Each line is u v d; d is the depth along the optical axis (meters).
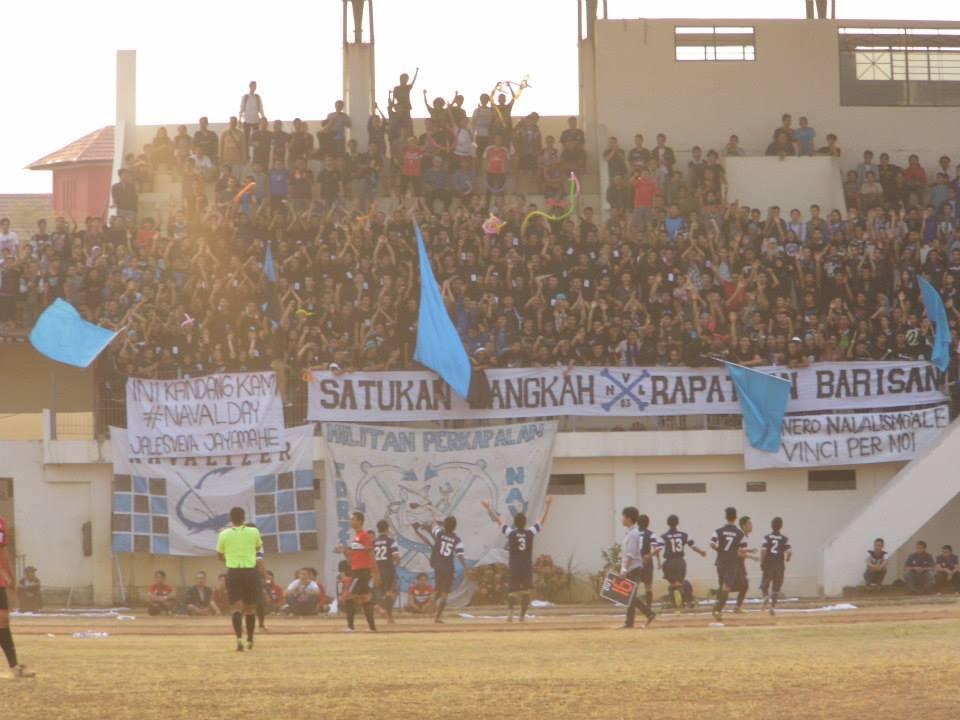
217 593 41.59
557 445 44.19
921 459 43.19
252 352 43.47
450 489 43.56
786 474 45.00
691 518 44.84
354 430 43.47
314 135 54.47
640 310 45.16
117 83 55.22
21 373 49.50
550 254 45.41
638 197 49.28
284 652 24.02
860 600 41.28
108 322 43.81
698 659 21.56
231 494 43.22
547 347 44.22
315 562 43.94
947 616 33.19
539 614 39.25
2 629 18.84
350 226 46.25
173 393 43.44
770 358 44.69
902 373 44.78
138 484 43.34
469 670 19.97
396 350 43.97
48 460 43.75
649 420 45.00
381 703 16.55
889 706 16.19
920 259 47.09
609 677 18.80
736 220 48.50
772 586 35.16
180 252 45.72
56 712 15.84
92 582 43.94
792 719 15.45
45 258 45.38
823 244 47.22
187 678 18.86
